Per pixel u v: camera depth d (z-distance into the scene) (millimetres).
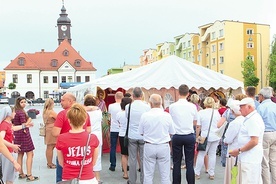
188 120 5980
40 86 74938
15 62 74625
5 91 75188
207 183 6926
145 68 10336
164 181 5734
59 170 5660
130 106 6531
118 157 9922
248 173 4617
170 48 72438
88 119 4836
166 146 5680
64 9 93562
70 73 75750
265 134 6129
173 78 9875
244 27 54688
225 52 53750
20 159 7414
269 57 53188
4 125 5418
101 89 10086
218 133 7016
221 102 8688
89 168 3785
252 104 4645
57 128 4809
